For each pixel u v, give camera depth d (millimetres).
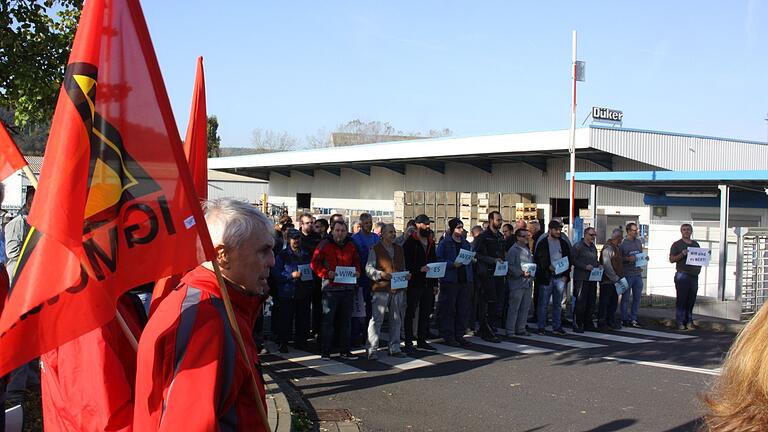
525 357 10391
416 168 31359
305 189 41188
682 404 7613
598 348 11266
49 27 7621
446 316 11289
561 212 24984
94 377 2877
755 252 14508
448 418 7082
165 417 2105
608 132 20734
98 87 2406
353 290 10125
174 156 2428
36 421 5664
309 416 7102
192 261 2398
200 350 2186
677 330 13508
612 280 13266
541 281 12641
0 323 2328
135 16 2467
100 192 2395
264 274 2555
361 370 9359
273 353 10430
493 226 12070
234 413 2271
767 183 15727
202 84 4008
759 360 1598
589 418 7078
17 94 7340
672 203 19266
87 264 2361
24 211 8430
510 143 22844
